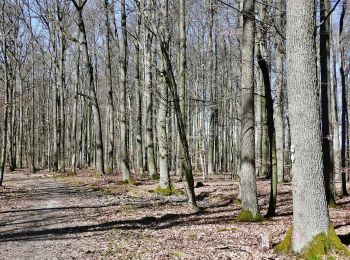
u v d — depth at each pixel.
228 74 32.06
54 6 36.31
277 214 13.46
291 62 7.50
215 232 10.69
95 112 29.39
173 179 28.09
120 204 16.75
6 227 12.36
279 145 23.50
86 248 9.38
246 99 12.15
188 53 37.97
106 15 30.23
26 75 43.66
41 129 56.16
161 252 8.64
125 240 10.03
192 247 9.02
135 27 29.41
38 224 12.69
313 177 7.39
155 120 36.12
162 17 17.86
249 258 7.77
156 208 15.61
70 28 38.59
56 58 38.22
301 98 7.41
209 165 35.91
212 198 18.69
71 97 54.75
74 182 26.34
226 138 48.59
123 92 26.19
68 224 12.58
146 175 31.11
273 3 12.33
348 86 38.22
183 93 17.08
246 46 12.04
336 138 27.05
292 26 7.50
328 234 7.37
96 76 44.88
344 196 18.66
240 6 14.10
